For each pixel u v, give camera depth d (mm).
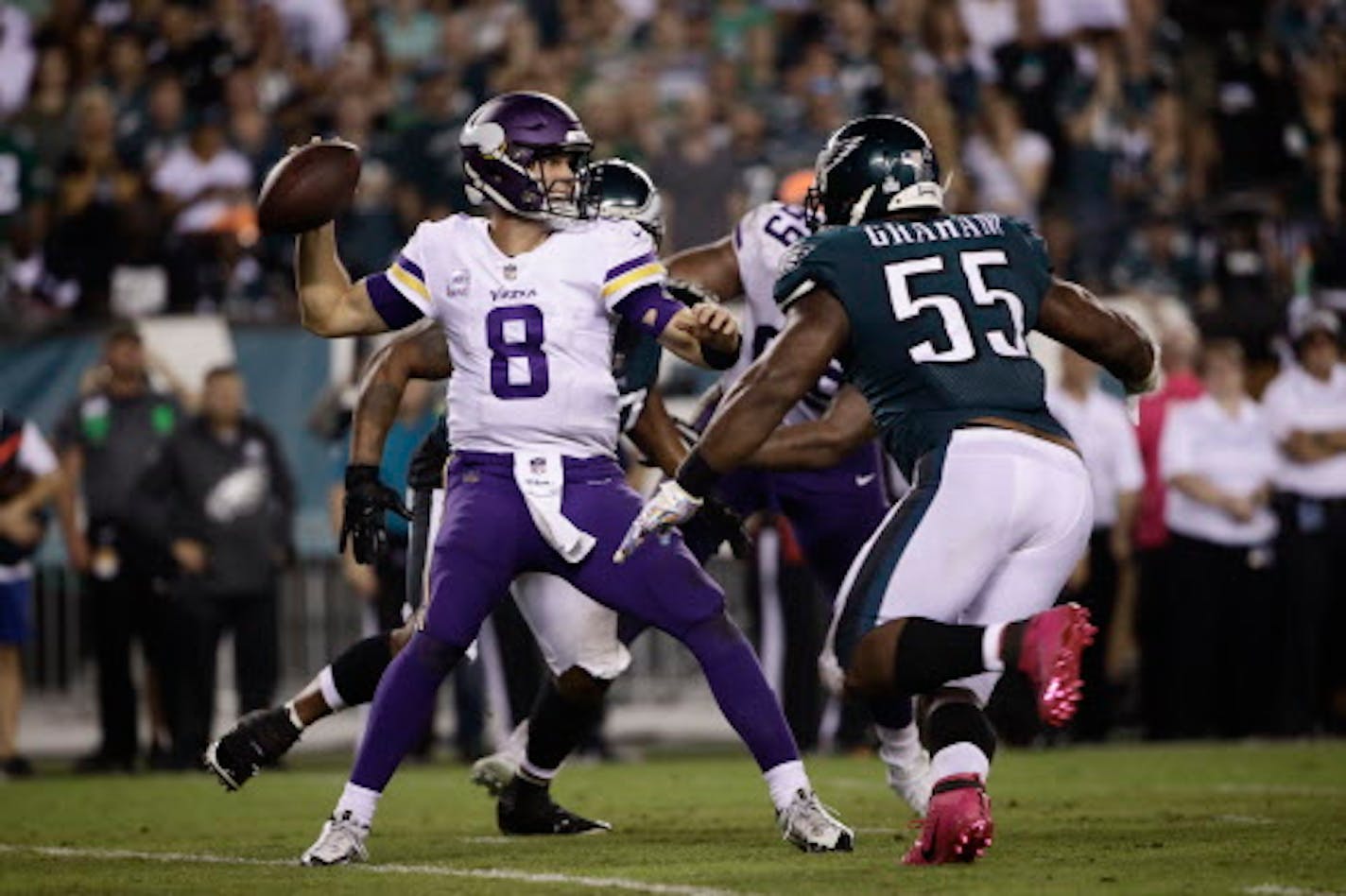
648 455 21719
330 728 44000
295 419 41562
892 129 19203
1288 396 40500
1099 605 39500
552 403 19281
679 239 44938
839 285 18125
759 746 19297
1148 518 39906
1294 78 50188
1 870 19984
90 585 37469
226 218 43719
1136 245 45156
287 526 38250
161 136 46844
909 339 18062
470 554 19297
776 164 46125
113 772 37344
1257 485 39750
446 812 26547
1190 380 40125
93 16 50500
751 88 51250
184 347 41531
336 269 19562
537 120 19359
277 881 18000
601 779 32594
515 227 19500
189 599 37281
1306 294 45250
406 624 20766
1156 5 51875
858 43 51812
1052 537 17938
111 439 37688
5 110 51906
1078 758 35562
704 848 20359
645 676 42531
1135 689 42375
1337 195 48656
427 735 37812
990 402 17984
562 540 19219
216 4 52062
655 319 19172
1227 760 34406
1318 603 40281
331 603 41562
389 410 20391
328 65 52281
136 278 43094
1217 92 50156
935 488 17672
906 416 18062
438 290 19438
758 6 55000
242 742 20484
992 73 49906
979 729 17797
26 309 41906
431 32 54312
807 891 16234
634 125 46844
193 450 37469
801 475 23281
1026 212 46938
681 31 53375
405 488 34844
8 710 36469
